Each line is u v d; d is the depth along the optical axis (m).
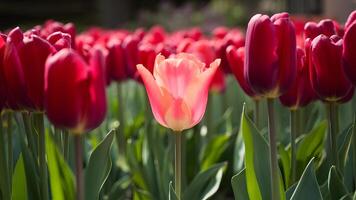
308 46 0.84
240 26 6.24
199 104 0.73
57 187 0.76
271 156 0.72
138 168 1.08
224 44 1.11
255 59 0.70
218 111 1.58
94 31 1.68
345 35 0.75
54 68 0.64
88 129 0.67
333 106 0.82
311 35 0.86
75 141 0.68
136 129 1.39
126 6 7.92
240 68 0.87
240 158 1.03
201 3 8.30
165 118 0.74
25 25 8.63
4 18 9.38
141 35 1.36
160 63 0.73
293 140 0.86
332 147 0.83
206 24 6.16
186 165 1.14
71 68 0.64
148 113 1.10
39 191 0.82
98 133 1.23
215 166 0.95
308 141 0.93
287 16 0.73
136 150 1.14
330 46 0.78
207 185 0.98
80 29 7.24
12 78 0.71
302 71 0.84
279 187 0.75
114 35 1.47
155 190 1.06
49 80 0.65
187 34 1.37
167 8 6.48
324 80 0.79
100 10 7.93
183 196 0.94
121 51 1.15
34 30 0.82
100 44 1.18
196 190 0.94
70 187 0.77
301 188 0.77
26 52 0.70
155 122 1.19
